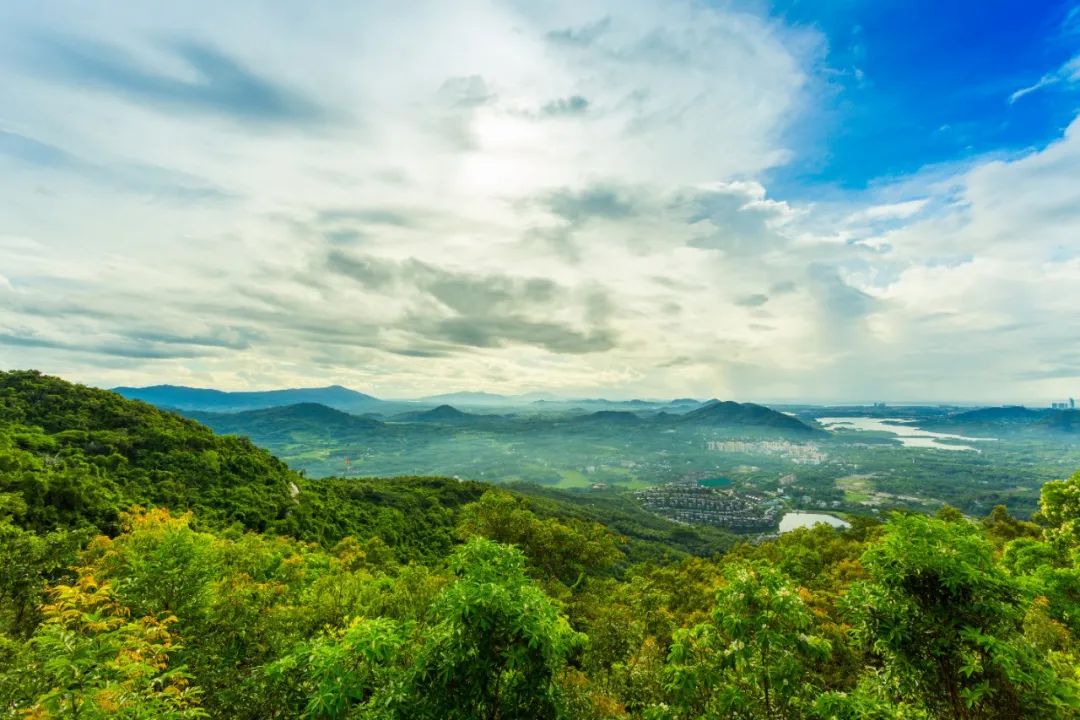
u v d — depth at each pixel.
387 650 5.53
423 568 21.12
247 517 42.94
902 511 5.86
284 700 6.62
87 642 5.15
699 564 39.66
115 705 4.75
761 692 6.37
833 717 5.57
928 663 5.46
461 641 5.41
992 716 5.25
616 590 28.00
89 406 52.22
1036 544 16.88
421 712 5.24
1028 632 11.30
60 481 29.55
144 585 9.74
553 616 5.80
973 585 5.30
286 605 12.12
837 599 6.34
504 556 6.46
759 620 5.95
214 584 10.41
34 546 10.82
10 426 43.47
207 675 7.33
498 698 5.52
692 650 6.78
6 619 9.56
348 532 51.72
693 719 6.60
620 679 11.52
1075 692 5.02
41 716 4.52
